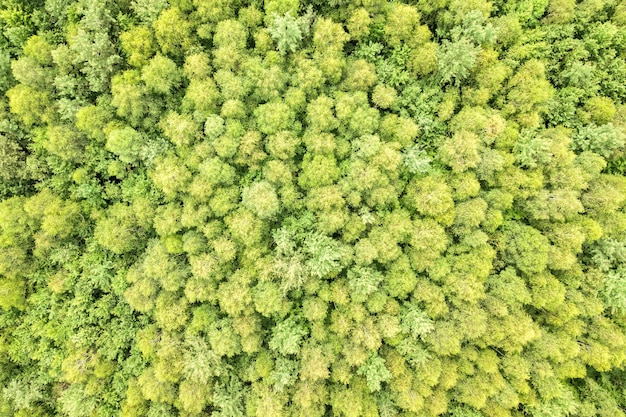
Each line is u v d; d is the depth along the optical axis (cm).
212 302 2277
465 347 2323
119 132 2233
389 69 2388
